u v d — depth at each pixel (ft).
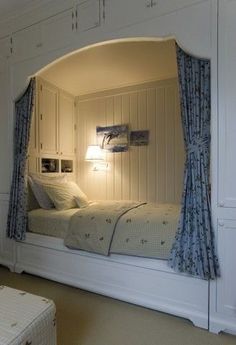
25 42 8.89
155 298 6.63
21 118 9.18
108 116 12.29
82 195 10.14
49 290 7.81
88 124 12.80
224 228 5.78
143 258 6.82
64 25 8.01
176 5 6.23
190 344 5.46
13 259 9.31
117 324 6.12
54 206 9.60
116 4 7.08
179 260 6.14
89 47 7.68
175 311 6.31
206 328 5.94
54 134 11.64
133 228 7.02
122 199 11.98
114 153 12.16
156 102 11.23
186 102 6.26
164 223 6.80
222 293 5.82
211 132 5.88
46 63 8.44
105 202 10.23
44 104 11.10
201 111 6.02
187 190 6.16
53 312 4.35
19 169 9.11
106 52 9.20
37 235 8.73
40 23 8.51
